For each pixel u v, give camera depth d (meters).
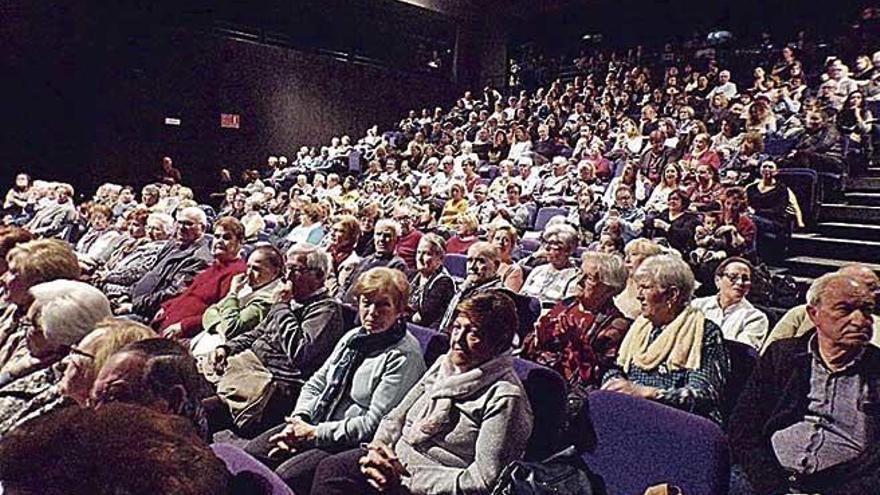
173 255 4.43
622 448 1.82
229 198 10.59
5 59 10.34
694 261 4.62
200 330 3.59
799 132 7.59
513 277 4.12
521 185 8.66
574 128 11.23
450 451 2.00
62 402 1.60
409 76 16.17
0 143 10.47
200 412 1.45
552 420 2.07
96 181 11.28
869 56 10.64
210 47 12.52
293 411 2.54
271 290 3.18
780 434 2.01
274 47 13.55
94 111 11.20
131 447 0.74
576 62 15.80
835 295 1.93
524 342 2.84
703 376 2.27
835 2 13.66
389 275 2.43
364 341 2.40
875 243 5.79
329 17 14.73
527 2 16.73
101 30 11.12
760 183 6.29
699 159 7.40
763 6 14.55
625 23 16.38
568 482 1.80
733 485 1.95
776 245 5.94
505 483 1.85
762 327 3.07
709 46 14.05
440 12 16.33
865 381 1.92
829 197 6.95
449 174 10.27
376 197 9.61
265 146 13.54
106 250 6.00
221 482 0.79
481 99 16.33
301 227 6.84
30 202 9.08
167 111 12.02
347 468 2.02
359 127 15.25
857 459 1.88
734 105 9.41
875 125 7.92
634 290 2.96
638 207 7.01
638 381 2.39
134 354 1.41
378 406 2.29
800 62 11.28
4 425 1.68
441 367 2.18
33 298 1.96
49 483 0.71
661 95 11.44
